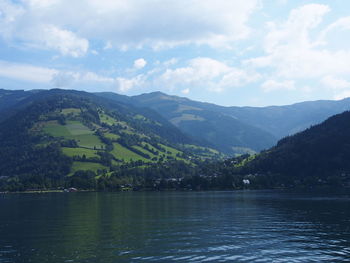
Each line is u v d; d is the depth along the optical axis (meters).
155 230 80.94
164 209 128.62
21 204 165.88
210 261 53.81
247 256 56.34
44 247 64.19
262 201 156.25
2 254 59.47
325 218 96.62
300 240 67.62
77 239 71.12
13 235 77.25
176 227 84.94
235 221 93.94
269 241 67.06
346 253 57.69
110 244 65.81
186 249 61.31
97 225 89.62
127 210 126.88
